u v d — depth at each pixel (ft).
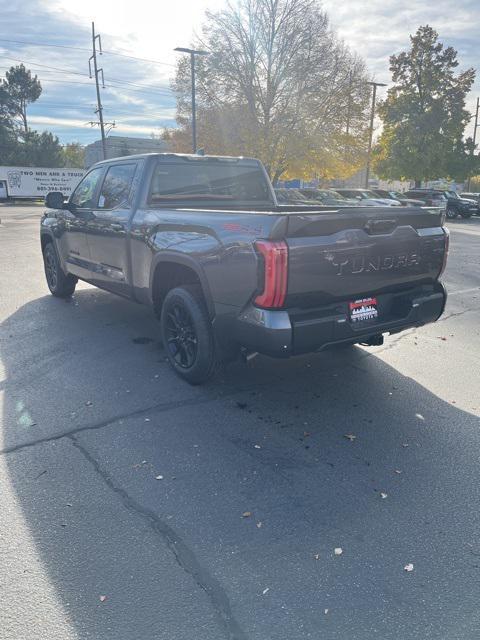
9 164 201.67
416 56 131.34
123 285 17.76
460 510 9.45
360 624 7.00
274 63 89.10
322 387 14.87
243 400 13.93
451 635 6.86
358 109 92.94
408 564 8.11
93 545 8.41
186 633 6.83
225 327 12.72
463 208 108.99
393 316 13.66
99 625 6.93
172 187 17.21
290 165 94.32
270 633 6.84
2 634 6.77
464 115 131.85
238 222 11.78
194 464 10.84
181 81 95.71
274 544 8.51
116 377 15.26
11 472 10.44
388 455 11.30
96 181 19.81
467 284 31.12
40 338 18.75
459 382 15.34
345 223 11.72
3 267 33.22
